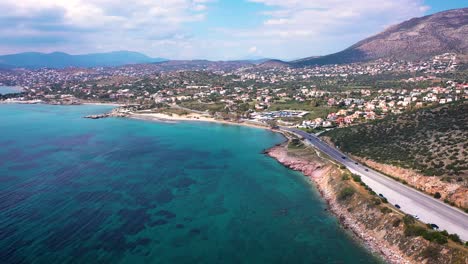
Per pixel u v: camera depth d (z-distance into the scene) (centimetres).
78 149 18662
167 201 11338
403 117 18062
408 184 11725
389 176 12700
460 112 15988
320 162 14875
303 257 8044
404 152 13750
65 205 10819
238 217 10194
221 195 11962
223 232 9262
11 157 16638
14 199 11225
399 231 8469
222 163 16200
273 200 11538
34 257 7869
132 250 8294
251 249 8412
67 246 8381
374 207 9719
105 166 15300
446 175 10850
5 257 7831
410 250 7875
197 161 16488
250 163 16288
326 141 19225
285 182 13462
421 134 14962
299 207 10962
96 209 10562
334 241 8788
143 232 9194
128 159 16638
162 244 8600
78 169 14750
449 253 7344
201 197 11738
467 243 7588
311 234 9162
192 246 8531
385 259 7919
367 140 16625
